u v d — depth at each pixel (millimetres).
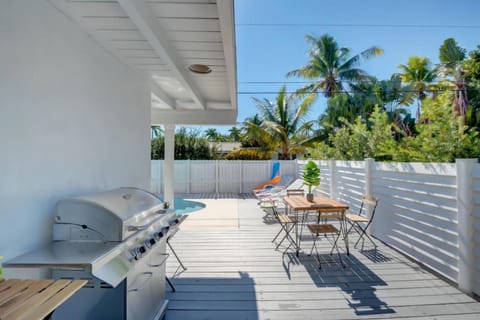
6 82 1354
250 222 5727
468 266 2641
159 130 15086
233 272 3184
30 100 1513
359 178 4980
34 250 1462
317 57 13641
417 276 3057
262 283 2906
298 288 2795
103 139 2367
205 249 3990
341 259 3555
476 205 2596
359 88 13219
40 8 1591
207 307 2439
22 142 1455
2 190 1328
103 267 1327
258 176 10695
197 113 5262
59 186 1760
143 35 2002
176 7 1817
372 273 3141
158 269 2184
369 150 7473
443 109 5102
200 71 3125
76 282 1095
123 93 2775
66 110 1844
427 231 3238
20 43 1441
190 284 2877
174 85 3795
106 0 1665
